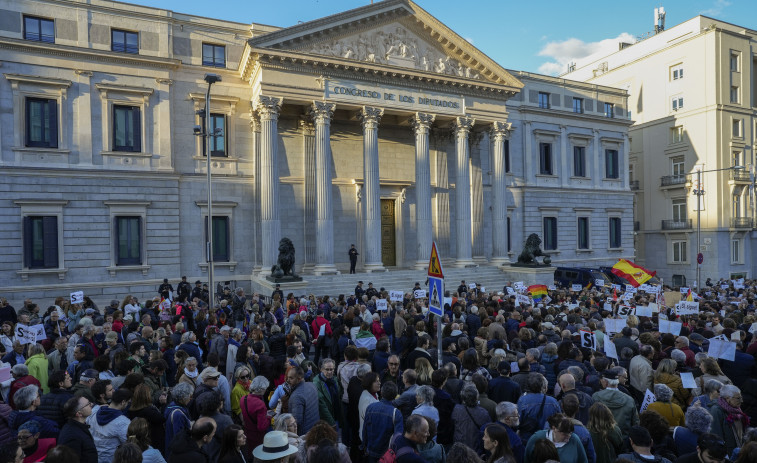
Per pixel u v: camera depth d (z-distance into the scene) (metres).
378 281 34.50
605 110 52.81
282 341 14.62
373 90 35.97
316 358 17.16
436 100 38.19
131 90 32.38
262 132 33.00
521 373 9.70
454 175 43.59
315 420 8.87
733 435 8.14
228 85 35.78
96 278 31.56
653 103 59.62
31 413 7.73
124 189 32.41
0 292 29.14
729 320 14.45
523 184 47.16
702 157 53.97
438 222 42.53
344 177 39.50
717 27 53.09
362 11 35.06
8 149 29.53
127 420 7.68
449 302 20.38
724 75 53.88
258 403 8.63
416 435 6.30
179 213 34.12
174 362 12.31
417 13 37.28
